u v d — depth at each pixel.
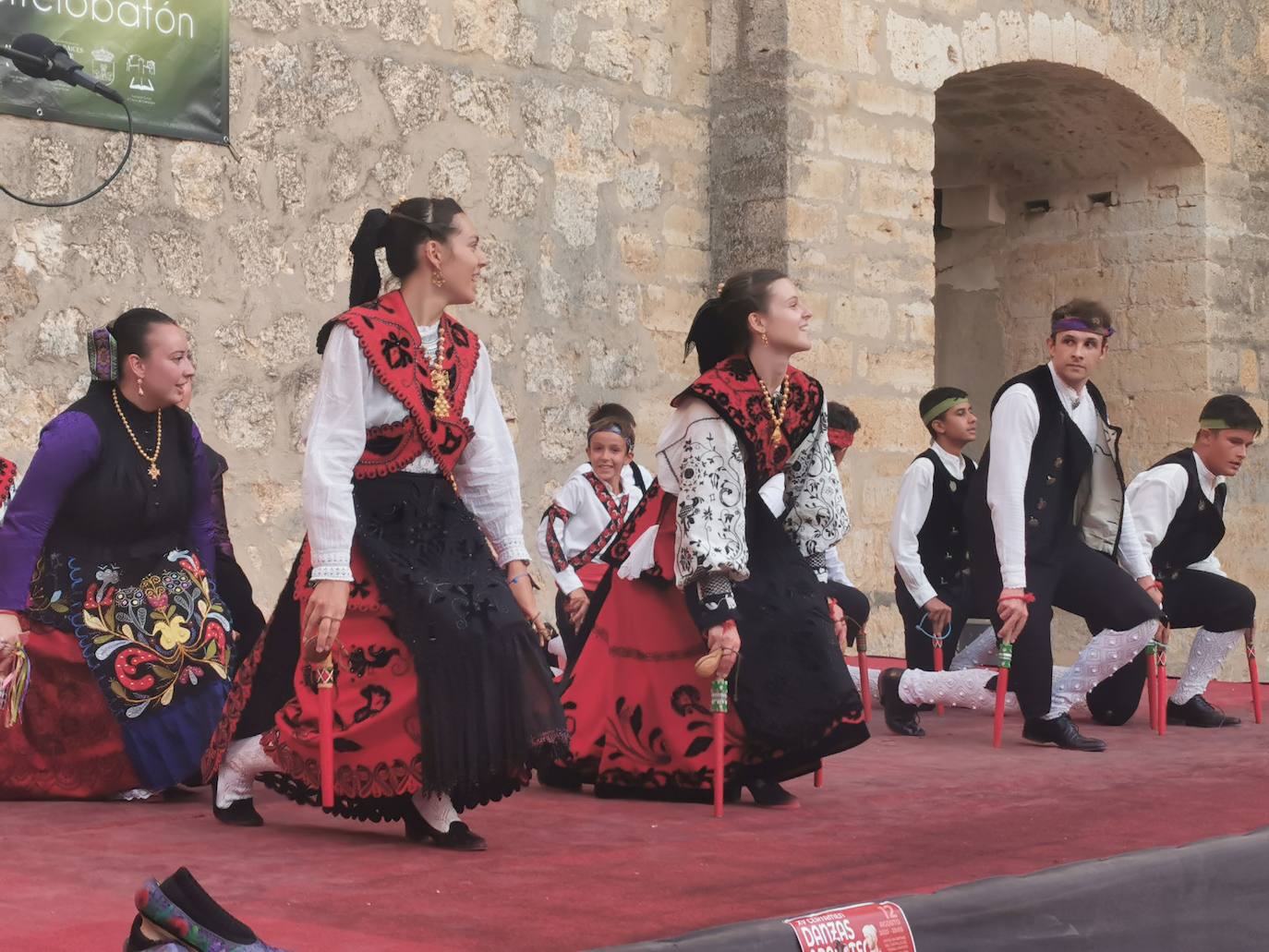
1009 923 3.30
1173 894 3.66
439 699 3.88
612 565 4.97
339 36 7.81
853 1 9.47
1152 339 11.91
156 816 4.52
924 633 7.36
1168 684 8.78
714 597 4.55
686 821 4.47
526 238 8.55
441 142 8.19
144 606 4.85
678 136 9.24
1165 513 6.90
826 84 9.34
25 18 6.78
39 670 4.79
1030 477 6.23
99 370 4.77
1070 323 6.20
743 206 9.30
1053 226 12.39
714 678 4.59
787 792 4.76
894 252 9.66
